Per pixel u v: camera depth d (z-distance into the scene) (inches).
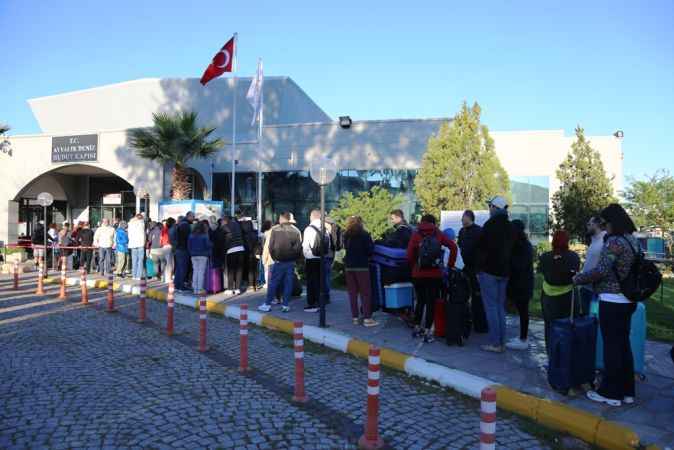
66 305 428.1
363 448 157.1
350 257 321.4
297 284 445.1
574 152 694.5
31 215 1073.5
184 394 203.2
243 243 469.7
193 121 781.9
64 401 192.9
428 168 639.1
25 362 246.8
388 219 560.4
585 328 199.5
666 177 893.8
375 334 300.4
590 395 194.2
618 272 183.6
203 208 641.6
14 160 970.7
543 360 247.4
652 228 885.8
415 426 176.2
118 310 403.2
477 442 164.2
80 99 1075.3
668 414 180.4
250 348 284.0
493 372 227.6
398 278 310.7
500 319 260.2
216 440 160.1
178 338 306.8
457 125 634.2
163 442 157.8
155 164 896.3
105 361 251.4
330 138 898.1
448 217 422.9
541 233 852.0
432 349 267.0
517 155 866.1
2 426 168.2
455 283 275.3
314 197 900.6
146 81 1029.2
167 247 544.4
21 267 732.0
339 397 204.1
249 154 933.8
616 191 904.9
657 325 339.0
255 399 199.2
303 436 165.0
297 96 1098.7
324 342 292.2
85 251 712.4
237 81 989.8
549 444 165.6
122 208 1127.6
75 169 1026.7
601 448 163.5
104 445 154.9
